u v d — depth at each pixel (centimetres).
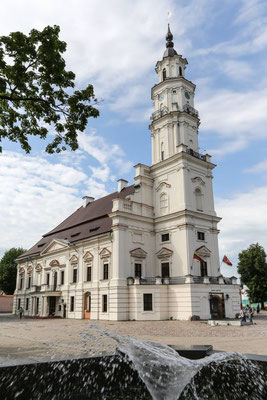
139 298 3338
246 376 672
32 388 627
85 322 3181
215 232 3938
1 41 1209
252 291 5644
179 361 729
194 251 3581
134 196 3891
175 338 1775
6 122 1424
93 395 692
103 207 4572
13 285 6994
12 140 1465
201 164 4078
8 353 1255
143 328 2423
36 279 5006
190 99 4434
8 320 3778
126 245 3606
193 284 3253
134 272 3622
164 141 4206
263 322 3073
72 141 1480
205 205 3975
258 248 5881
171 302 3381
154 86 4512
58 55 1275
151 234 3919
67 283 4200
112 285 3456
